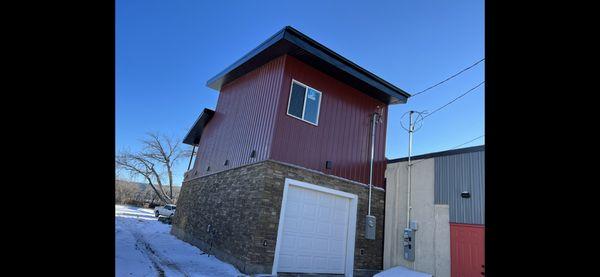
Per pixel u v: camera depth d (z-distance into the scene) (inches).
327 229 323.6
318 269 308.3
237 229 299.0
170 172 1270.9
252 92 371.9
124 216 802.2
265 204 281.4
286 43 313.6
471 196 293.9
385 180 383.2
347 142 360.2
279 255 283.7
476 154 299.3
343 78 363.6
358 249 339.9
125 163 1220.5
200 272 261.6
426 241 319.0
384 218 369.7
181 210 485.1
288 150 308.7
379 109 403.9
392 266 345.7
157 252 331.9
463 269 284.8
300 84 333.7
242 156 342.0
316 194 322.0
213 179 393.1
